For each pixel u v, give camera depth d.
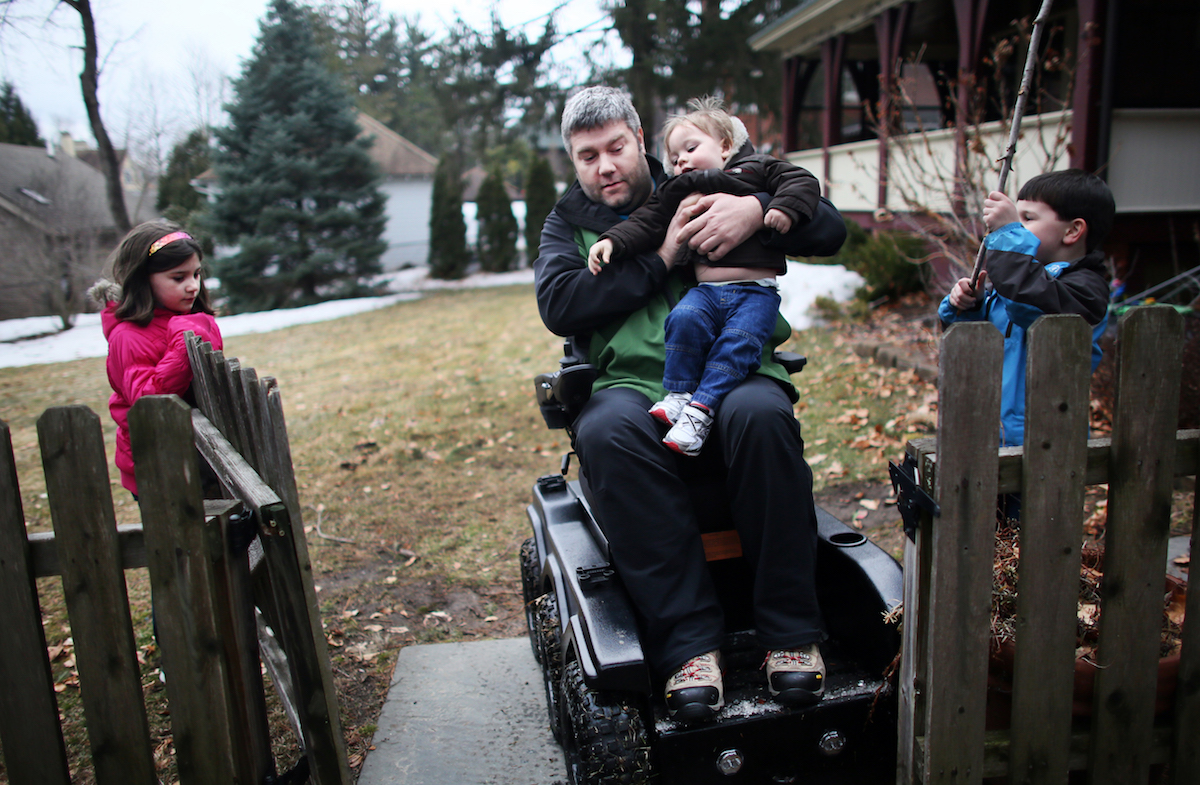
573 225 2.35
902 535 3.85
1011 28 10.63
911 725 1.65
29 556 1.59
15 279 16.33
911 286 8.34
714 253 2.08
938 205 7.55
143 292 2.50
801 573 1.81
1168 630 1.86
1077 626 1.82
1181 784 1.69
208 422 2.32
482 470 5.41
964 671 1.57
